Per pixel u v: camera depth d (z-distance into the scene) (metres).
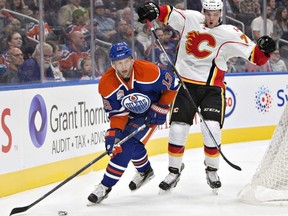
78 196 6.01
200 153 8.90
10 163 6.21
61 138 6.93
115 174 5.49
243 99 10.03
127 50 5.16
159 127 8.85
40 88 6.62
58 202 5.74
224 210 5.32
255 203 5.51
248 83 10.08
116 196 5.95
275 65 10.93
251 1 10.56
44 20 7.88
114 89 5.35
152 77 5.38
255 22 10.65
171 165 5.90
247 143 9.88
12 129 6.24
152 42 9.56
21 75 7.54
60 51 8.08
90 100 7.46
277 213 5.19
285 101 10.59
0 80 7.38
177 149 5.85
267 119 10.37
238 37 5.80
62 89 6.95
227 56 5.92
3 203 5.82
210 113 5.84
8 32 7.42
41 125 6.63
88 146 7.41
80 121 7.27
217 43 5.85
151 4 5.87
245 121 10.08
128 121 5.62
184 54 5.99
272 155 5.59
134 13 9.30
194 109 5.90
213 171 5.94
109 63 8.98
